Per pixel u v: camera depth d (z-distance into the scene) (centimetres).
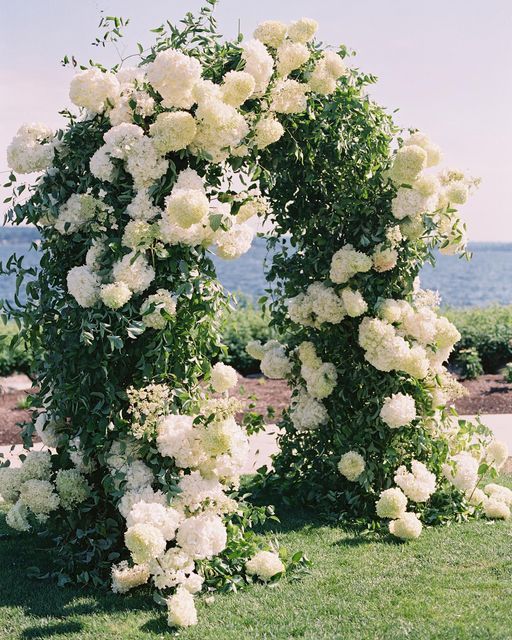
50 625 361
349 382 520
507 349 1222
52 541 480
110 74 405
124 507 384
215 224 385
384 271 502
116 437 405
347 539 477
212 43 436
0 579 420
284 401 923
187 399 407
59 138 412
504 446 546
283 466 565
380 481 518
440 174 518
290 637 344
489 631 344
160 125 388
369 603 379
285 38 452
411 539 473
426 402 514
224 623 362
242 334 1196
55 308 423
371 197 500
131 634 351
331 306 490
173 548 380
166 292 392
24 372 1153
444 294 4428
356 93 496
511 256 11906
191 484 392
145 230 387
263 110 438
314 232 520
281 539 477
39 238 447
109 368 403
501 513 515
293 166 498
